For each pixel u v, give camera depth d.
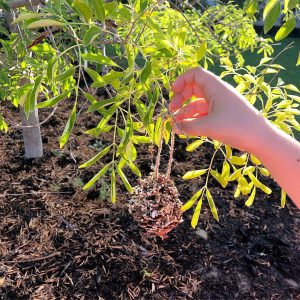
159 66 0.37
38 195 0.93
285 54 2.08
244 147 0.35
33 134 1.03
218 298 0.72
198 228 0.87
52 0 0.41
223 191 1.00
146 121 0.34
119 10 0.34
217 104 0.35
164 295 0.72
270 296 0.74
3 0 0.57
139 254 0.79
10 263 0.75
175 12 0.67
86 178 1.01
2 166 1.03
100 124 0.38
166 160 1.11
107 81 0.34
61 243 0.80
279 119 0.46
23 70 0.66
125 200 0.93
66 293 0.71
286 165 0.34
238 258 0.81
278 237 0.87
